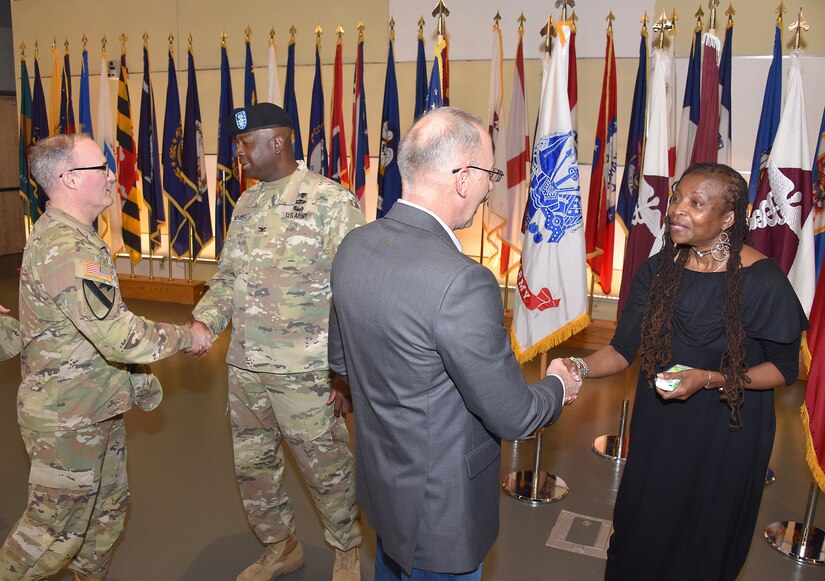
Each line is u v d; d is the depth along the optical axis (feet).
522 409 3.95
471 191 4.15
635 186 14.03
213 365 15.20
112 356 5.75
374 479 4.41
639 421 5.69
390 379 4.07
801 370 14.43
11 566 5.98
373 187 18.83
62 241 5.65
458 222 4.27
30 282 5.72
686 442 5.42
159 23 20.39
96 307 5.55
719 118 13.32
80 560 6.70
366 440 4.46
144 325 5.90
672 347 5.41
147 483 9.80
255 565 7.59
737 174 5.15
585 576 7.79
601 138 14.55
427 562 4.24
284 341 6.58
